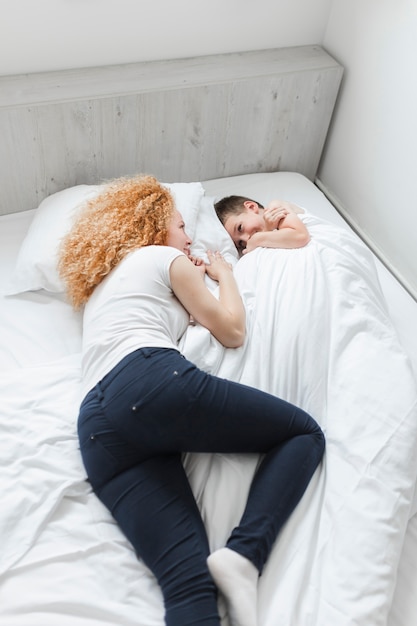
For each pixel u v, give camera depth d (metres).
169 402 1.27
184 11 1.97
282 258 1.62
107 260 1.49
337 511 1.24
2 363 1.55
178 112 1.99
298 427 1.32
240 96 2.03
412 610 1.19
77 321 1.66
